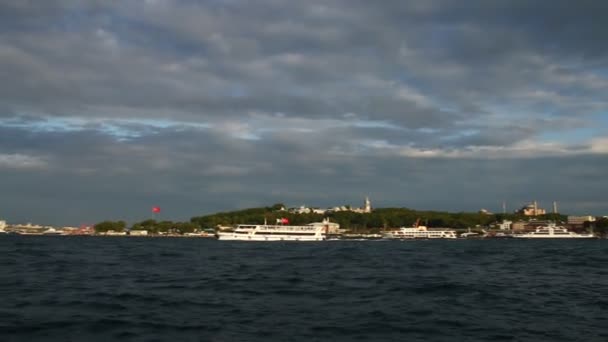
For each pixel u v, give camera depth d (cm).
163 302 4056
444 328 3186
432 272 7156
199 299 4253
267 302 4144
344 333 3031
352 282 5669
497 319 3488
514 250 16500
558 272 7406
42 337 2844
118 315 3472
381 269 7656
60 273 6353
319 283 5547
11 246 15088
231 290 4884
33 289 4744
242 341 2802
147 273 6588
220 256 11538
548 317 3572
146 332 2991
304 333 3017
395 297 4481
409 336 2973
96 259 9438
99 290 4719
